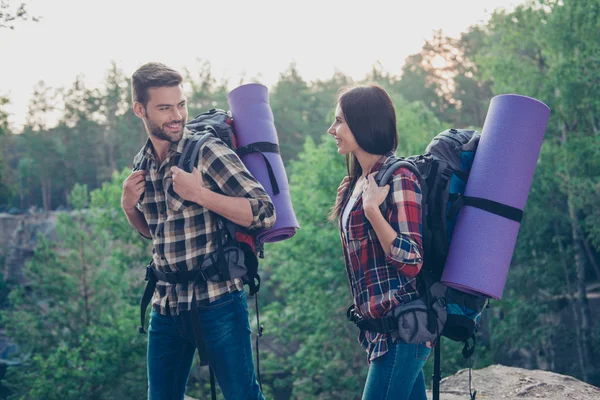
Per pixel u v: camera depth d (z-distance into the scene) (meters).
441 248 2.73
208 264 2.71
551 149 22.45
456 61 88.62
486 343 26.77
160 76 2.66
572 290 24.62
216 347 2.73
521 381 5.26
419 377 3.15
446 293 2.76
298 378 24.27
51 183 103.19
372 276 2.66
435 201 2.74
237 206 2.64
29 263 30.28
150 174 2.83
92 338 26.03
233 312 2.74
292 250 23.52
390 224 2.58
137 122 104.94
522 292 23.58
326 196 23.64
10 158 111.25
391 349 2.64
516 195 2.78
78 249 30.06
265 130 3.11
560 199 24.42
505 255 2.76
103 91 108.94
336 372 22.55
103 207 29.00
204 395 24.22
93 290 30.52
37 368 28.27
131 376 24.02
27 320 29.59
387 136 2.70
